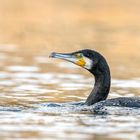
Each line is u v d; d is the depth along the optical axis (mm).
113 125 12125
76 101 15398
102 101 13891
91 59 14906
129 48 25359
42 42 26672
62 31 29875
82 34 28984
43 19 33094
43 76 19328
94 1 37656
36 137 11188
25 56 23172
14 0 37375
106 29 30391
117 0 37875
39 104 14586
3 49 24844
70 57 15016
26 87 17375
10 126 12047
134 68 21031
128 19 33375
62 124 12203
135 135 11383
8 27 30797
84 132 11578
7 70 20219
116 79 18984
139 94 16594
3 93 16359
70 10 35438
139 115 12977
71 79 18984
